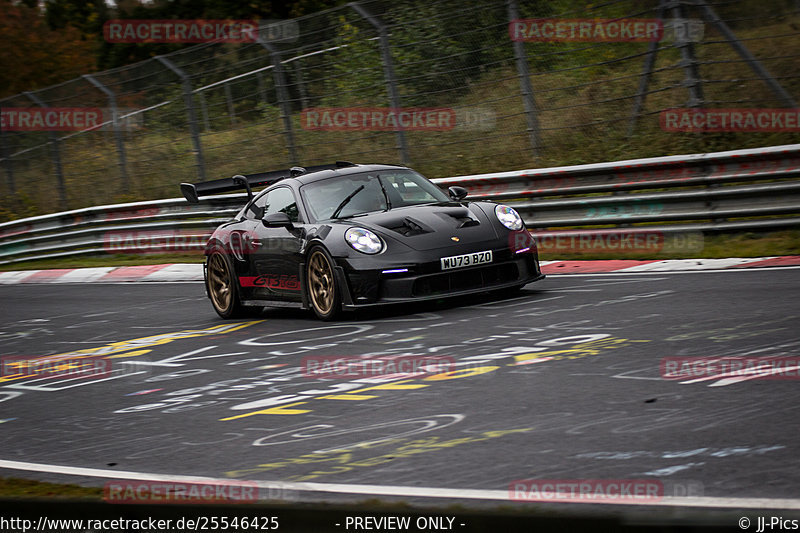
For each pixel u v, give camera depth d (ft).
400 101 165.37
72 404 68.33
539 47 149.28
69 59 434.71
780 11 126.82
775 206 109.40
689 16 130.62
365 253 85.97
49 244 214.90
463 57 158.10
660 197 117.70
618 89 144.77
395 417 52.70
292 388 63.93
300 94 179.01
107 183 221.25
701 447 40.98
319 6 315.99
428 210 91.20
